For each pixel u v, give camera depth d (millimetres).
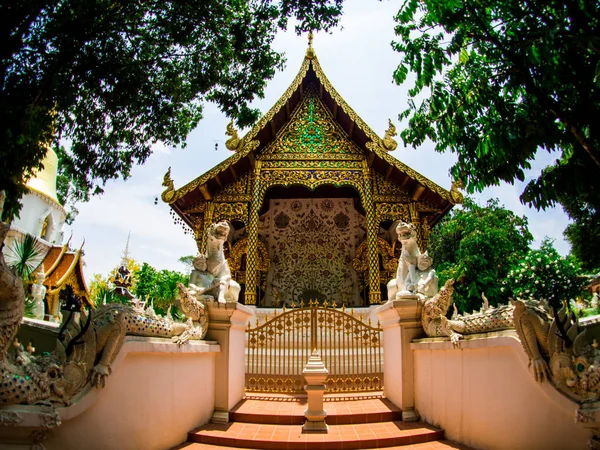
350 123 13844
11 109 5949
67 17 6480
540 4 5547
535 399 4664
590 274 13547
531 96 6156
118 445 4688
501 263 16734
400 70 6266
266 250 16641
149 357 5297
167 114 8805
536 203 6078
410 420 6961
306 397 8156
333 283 16703
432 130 6770
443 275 17250
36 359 4051
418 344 7039
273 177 13836
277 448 5902
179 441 5945
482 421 5438
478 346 5477
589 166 5875
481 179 6621
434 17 5957
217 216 13555
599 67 4828
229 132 13062
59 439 4074
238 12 8109
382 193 13742
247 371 8562
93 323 4500
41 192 18734
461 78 6637
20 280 3896
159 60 8414
